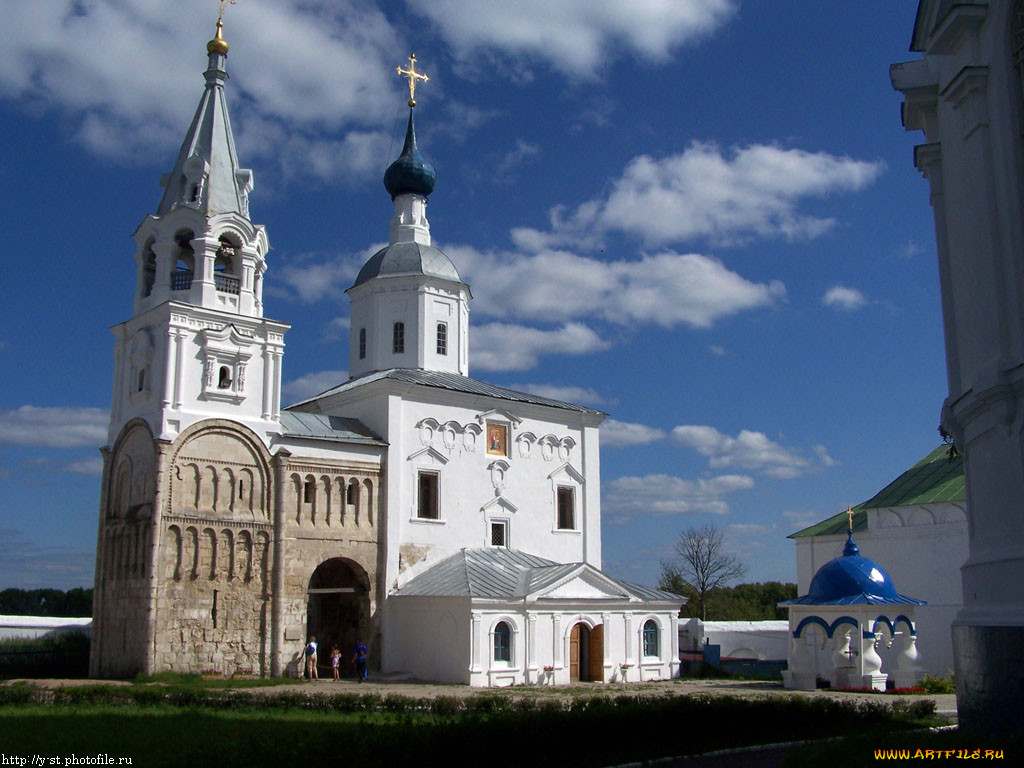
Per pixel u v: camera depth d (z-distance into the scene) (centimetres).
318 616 4981
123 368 4528
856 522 5331
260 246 4569
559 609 4453
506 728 1870
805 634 4066
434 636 4347
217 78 4719
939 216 2078
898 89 2128
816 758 1555
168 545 4031
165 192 4606
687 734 2156
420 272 5634
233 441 4281
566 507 5469
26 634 4844
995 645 1697
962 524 4700
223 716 2614
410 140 6025
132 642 4031
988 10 1850
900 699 3397
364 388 4894
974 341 1861
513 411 5259
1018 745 1409
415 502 4784
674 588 9112
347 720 2552
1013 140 1769
